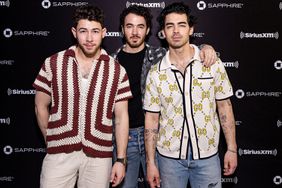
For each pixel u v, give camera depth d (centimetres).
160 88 189
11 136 250
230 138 194
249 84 245
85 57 186
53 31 242
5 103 248
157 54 214
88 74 185
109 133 188
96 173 186
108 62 188
